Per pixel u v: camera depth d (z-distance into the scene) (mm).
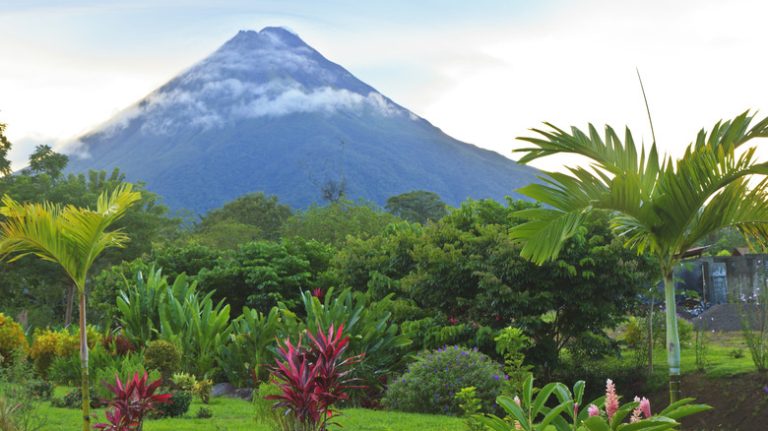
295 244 28391
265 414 10727
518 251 16469
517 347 10727
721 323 21219
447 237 18594
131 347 18531
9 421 9086
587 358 18375
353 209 60281
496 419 5473
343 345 8062
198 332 18906
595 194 7910
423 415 13188
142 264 29125
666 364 16859
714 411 13203
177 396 12977
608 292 16516
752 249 8617
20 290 49469
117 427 8570
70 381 17672
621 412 4516
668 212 7859
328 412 8195
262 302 25688
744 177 7746
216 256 30000
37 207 8305
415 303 19031
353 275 21281
